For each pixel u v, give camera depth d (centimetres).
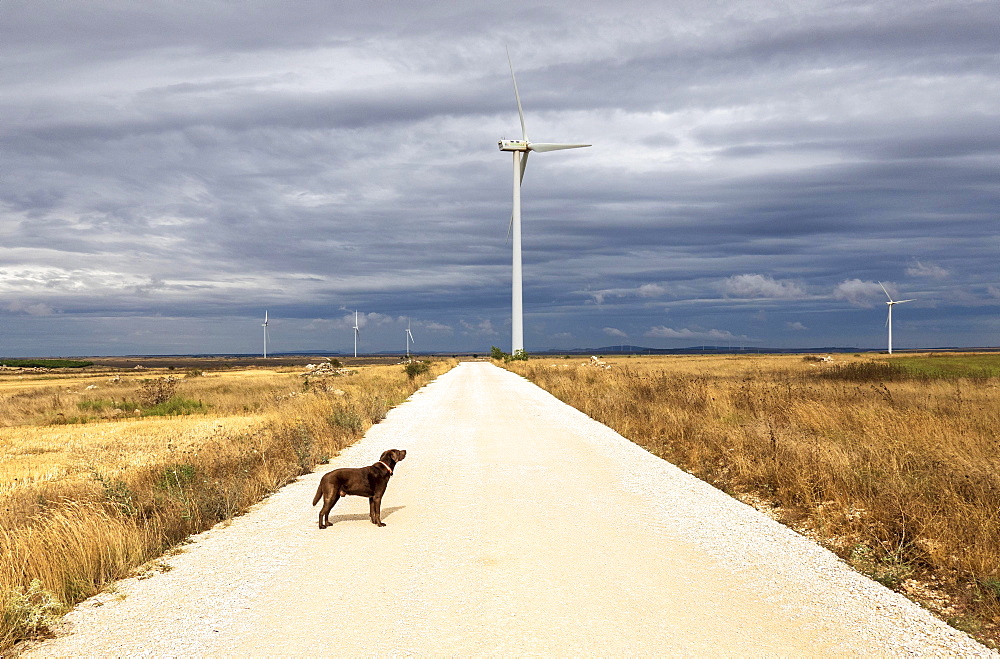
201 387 3706
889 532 657
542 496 859
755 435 1139
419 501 838
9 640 424
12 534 607
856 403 1662
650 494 868
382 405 2003
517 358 7075
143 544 614
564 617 459
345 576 549
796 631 437
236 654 403
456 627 441
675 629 439
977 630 443
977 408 1612
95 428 1970
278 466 1012
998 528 620
